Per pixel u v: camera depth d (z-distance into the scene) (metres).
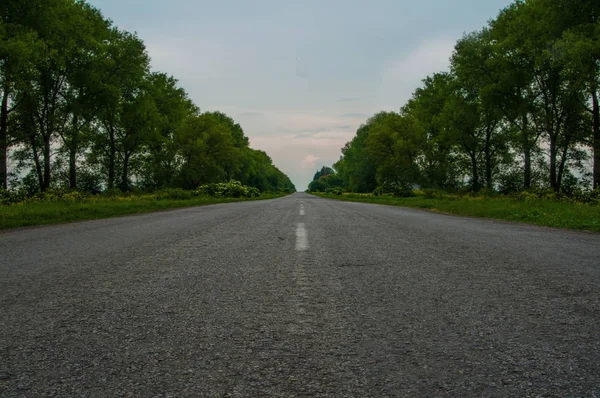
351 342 2.12
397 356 1.93
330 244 5.96
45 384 1.64
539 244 6.16
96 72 30.70
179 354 1.96
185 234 7.30
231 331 2.29
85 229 8.75
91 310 2.71
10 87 22.72
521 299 2.97
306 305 2.83
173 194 33.53
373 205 24.23
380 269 4.12
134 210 16.89
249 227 8.59
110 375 1.72
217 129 53.19
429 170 47.66
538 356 1.92
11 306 2.81
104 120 36.66
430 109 48.19
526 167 33.25
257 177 101.19
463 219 12.02
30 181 33.69
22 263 4.54
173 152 47.91
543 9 24.02
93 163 40.25
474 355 1.93
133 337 2.19
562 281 3.57
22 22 22.16
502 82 30.59
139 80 38.00
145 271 4.03
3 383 1.65
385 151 53.44
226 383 1.65
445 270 4.06
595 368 1.78
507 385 1.62
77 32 26.08
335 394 1.54
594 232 8.74
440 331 2.28
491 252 5.24
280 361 1.87
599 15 21.67
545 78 29.47
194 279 3.67
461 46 33.00
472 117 36.75
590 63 21.17
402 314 2.61
